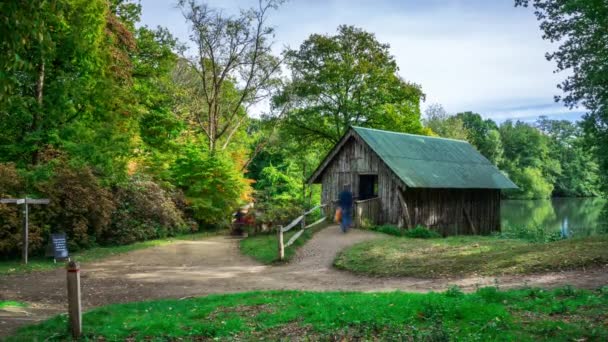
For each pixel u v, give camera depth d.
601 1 17.77
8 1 6.53
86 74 21.52
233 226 26.30
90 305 10.60
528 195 83.19
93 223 20.27
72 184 19.34
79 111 22.59
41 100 20.47
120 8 28.67
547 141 95.00
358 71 37.44
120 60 24.20
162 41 30.97
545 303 7.66
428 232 21.91
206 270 15.27
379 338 6.47
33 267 15.70
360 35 38.97
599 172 25.53
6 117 19.58
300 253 17.52
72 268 7.29
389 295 9.22
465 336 6.10
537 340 5.80
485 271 11.81
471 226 27.17
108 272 14.93
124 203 23.25
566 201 79.50
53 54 19.67
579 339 5.78
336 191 26.88
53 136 20.42
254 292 10.80
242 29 36.38
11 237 16.97
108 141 21.62
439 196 25.67
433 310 7.37
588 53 20.48
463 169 27.30
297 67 39.31
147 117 30.48
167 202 25.28
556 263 11.27
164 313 8.77
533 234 21.81
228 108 42.34
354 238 19.88
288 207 25.86
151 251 19.66
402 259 14.55
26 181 18.38
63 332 7.37
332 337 6.60
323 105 39.38
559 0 20.70
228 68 37.44
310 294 10.14
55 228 19.03
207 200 28.00
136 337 7.10
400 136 27.45
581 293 8.22
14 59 6.85
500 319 6.73
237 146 45.22
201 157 28.61
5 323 8.31
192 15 35.09
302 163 44.53
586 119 21.80
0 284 12.94
